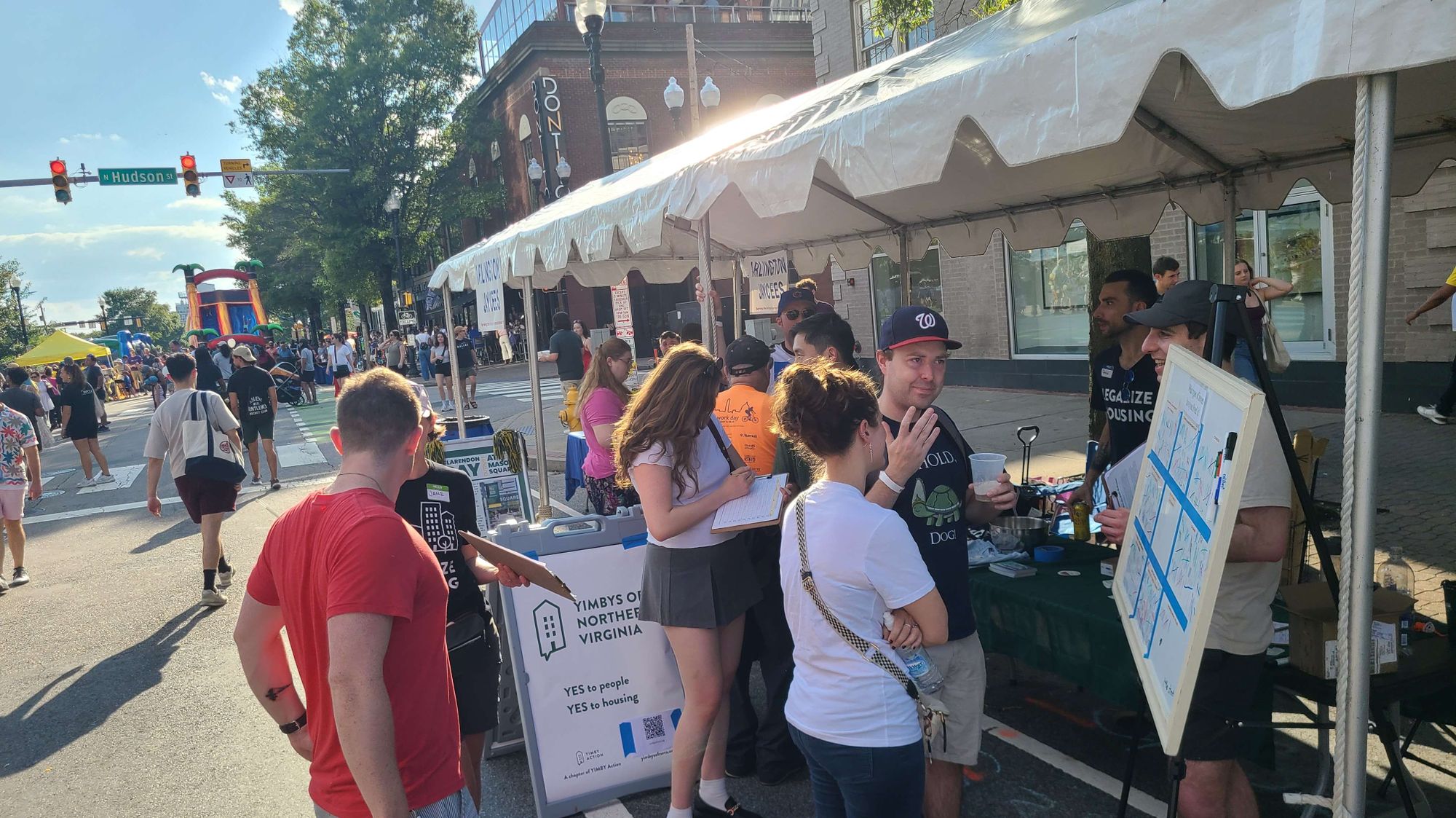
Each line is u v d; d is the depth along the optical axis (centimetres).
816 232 746
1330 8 169
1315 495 641
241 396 1149
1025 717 394
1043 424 1057
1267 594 227
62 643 609
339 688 165
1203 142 429
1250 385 170
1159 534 219
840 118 316
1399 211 887
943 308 1540
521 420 1570
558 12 3375
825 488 211
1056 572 356
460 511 304
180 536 922
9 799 398
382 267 3612
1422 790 293
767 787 354
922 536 252
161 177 1997
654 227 436
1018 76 244
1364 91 176
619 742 347
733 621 309
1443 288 698
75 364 1331
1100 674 296
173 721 471
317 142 3416
